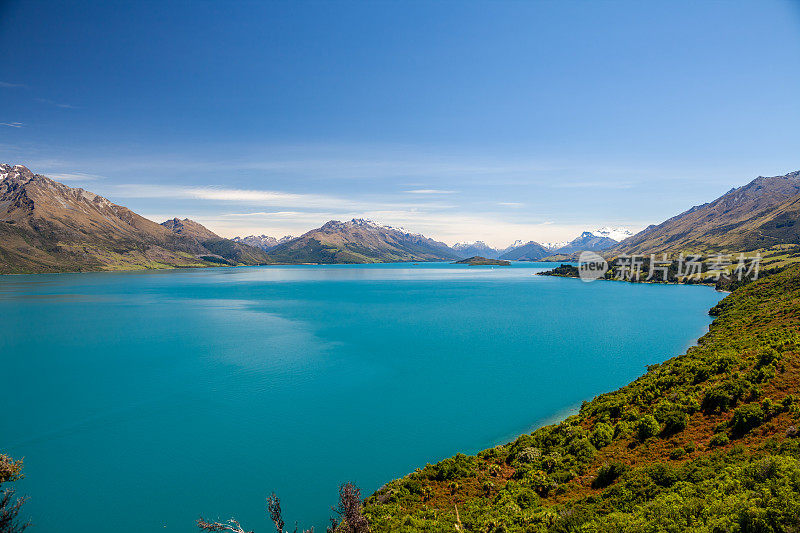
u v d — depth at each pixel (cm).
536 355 10138
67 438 5712
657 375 6291
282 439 5703
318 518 4081
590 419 5434
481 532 3114
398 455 5300
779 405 4175
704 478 3294
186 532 3897
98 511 4197
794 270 15038
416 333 12912
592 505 3356
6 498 2788
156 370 8800
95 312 17112
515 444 5172
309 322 14988
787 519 2252
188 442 5612
